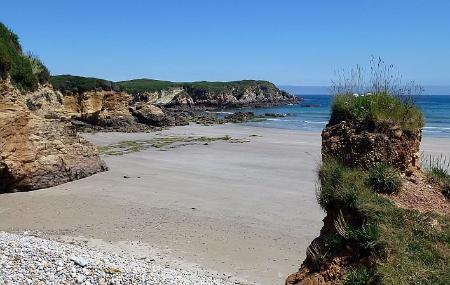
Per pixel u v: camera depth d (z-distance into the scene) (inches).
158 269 482.9
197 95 4805.6
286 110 4234.7
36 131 981.2
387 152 357.4
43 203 838.5
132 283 406.0
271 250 601.3
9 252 451.5
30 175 939.3
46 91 1230.9
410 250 303.0
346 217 333.7
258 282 495.2
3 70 956.0
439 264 293.4
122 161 1314.0
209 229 687.7
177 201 856.9
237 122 2881.4
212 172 1156.5
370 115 368.8
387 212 321.1
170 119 2723.9
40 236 641.0
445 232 310.8
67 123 1080.8
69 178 1034.1
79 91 2299.5
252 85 5447.8
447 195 352.5
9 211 784.3
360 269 305.0
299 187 978.1
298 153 1486.2
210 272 519.5
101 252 553.3
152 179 1061.8
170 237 649.0
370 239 306.7
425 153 1337.4
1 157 896.9
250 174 1129.4
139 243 621.0
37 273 406.6
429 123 2522.1
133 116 2568.9
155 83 4995.1
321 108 4547.2
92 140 1846.7
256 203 842.2
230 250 599.8
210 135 2106.3
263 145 1695.4
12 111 945.5
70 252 483.5
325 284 316.2
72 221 725.9
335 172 351.9
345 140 370.9
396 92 385.1
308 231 680.4
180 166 1244.5
